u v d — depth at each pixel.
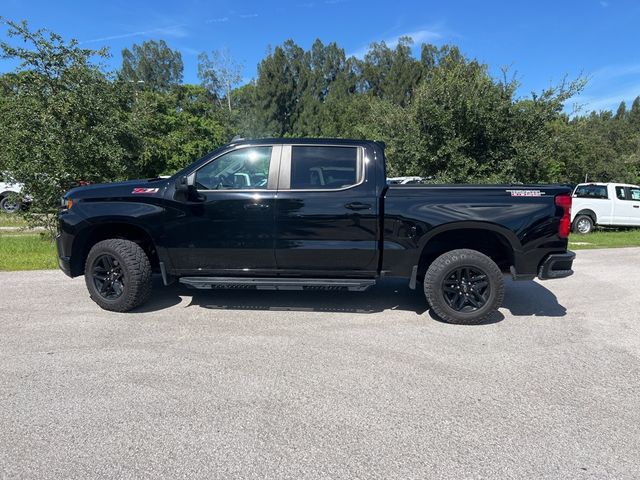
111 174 9.66
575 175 27.67
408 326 4.78
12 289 6.07
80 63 9.31
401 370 3.69
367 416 2.99
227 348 4.12
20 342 4.19
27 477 2.36
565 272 4.69
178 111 25.72
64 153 8.95
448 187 4.79
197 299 5.71
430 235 4.71
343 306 5.48
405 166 13.47
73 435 2.73
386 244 4.77
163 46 67.12
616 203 15.27
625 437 2.78
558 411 3.08
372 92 54.69
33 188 9.36
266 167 4.91
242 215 4.84
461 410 3.08
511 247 4.72
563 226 4.64
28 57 8.88
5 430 2.77
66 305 5.36
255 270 4.98
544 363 3.86
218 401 3.16
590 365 3.83
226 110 39.03
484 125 12.64
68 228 5.08
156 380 3.46
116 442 2.67
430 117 12.84
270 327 4.70
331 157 4.88
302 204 4.77
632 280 7.14
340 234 4.79
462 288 4.80
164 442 2.68
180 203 4.90
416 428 2.86
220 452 2.59
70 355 3.90
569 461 2.54
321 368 3.72
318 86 54.28
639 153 32.78
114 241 5.06
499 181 12.33
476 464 2.51
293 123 49.88
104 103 9.47
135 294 5.02
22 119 9.00
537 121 12.77
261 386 3.39
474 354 4.04
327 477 2.38
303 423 2.90
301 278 4.98
